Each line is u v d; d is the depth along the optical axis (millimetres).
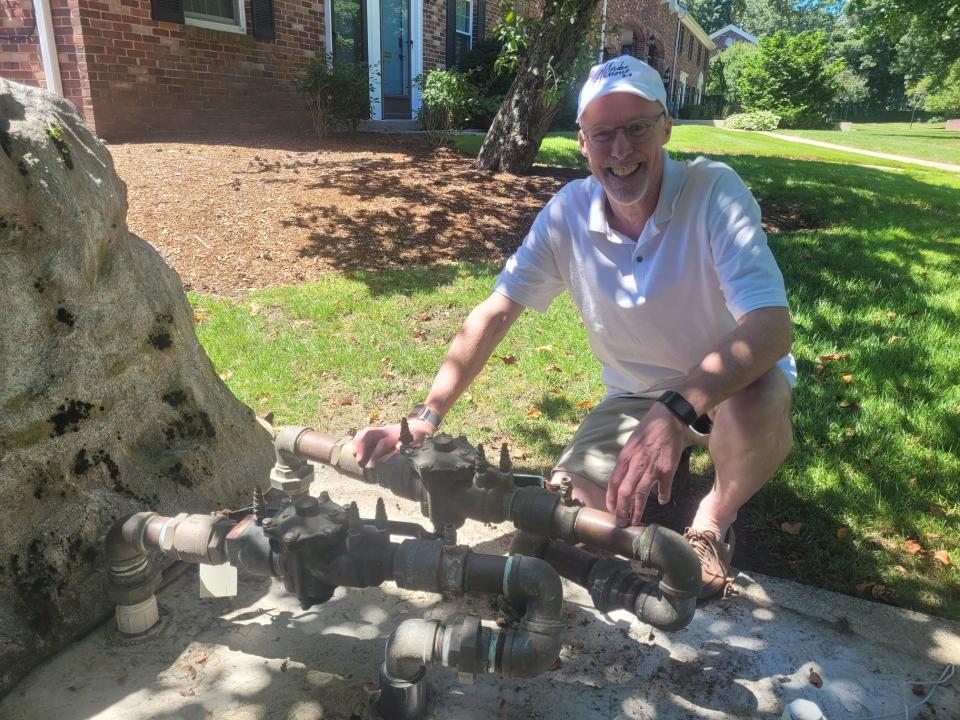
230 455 2926
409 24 14133
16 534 2150
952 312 5363
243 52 10766
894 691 2102
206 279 5930
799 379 4305
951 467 3406
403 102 14461
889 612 2441
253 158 8883
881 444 3584
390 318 5289
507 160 9438
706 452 3564
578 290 2521
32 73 8906
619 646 2266
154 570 2291
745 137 21297
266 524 1847
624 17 25297
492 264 6656
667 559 1834
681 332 2395
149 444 2615
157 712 1981
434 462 1921
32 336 2191
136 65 9391
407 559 1823
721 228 2121
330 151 9844
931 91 45312
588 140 2211
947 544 2881
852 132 32625
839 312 5387
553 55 9102
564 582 2604
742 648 2264
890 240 7383
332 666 2160
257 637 2283
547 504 1962
